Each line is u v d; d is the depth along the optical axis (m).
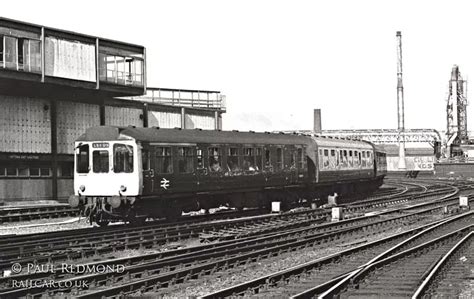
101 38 39.81
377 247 18.47
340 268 14.56
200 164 25.75
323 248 18.92
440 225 23.70
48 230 25.02
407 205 37.09
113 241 18.70
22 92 37.53
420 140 103.69
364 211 32.81
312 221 26.14
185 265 14.74
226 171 27.27
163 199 24.06
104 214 23.69
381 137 104.19
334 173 36.66
